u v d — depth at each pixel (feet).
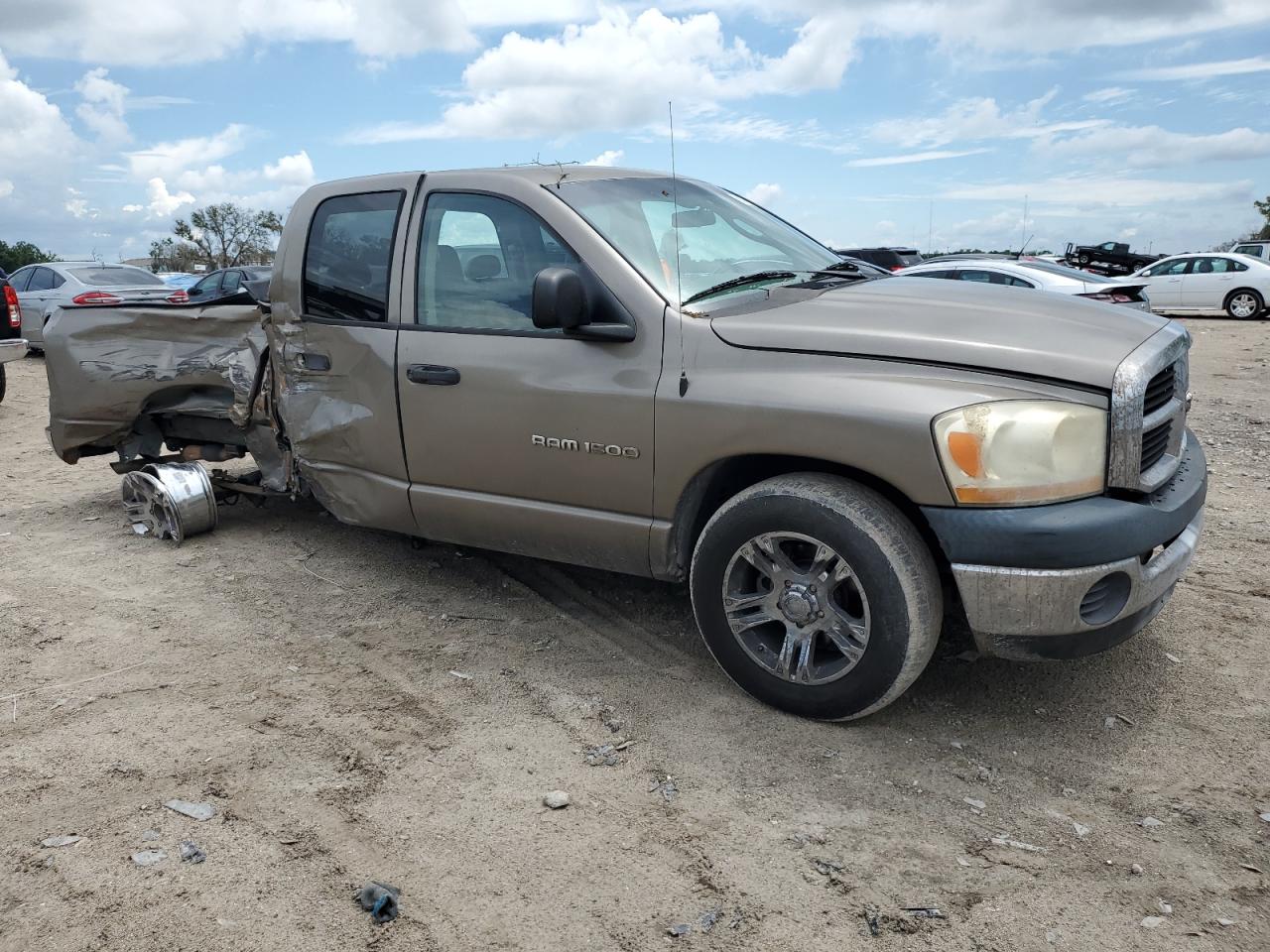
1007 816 9.02
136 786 9.69
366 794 9.53
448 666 12.35
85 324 17.75
